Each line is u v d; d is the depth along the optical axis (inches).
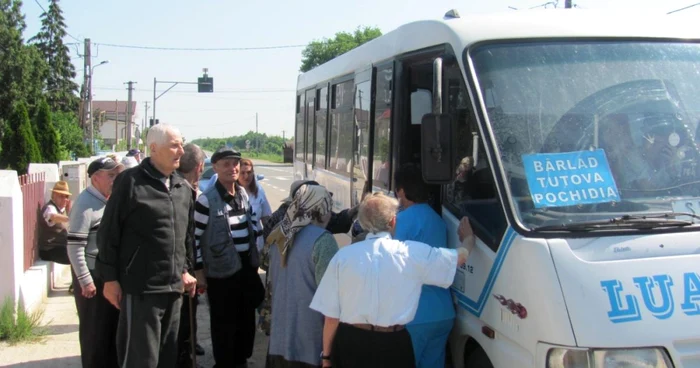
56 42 2699.3
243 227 238.8
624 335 128.7
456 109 166.6
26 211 341.4
